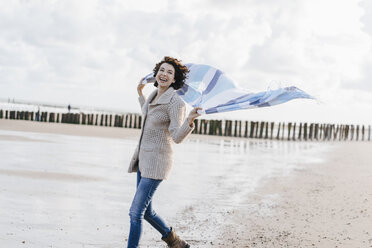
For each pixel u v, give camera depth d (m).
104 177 8.30
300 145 23.92
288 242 4.51
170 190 7.35
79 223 4.89
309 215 5.79
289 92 3.29
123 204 6.07
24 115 32.53
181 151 15.30
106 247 4.10
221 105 3.51
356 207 6.30
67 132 21.30
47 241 4.15
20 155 10.77
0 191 6.29
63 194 6.46
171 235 3.77
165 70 3.59
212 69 3.86
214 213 5.80
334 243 4.49
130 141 18.81
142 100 4.18
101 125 31.30
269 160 13.94
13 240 4.09
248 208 6.20
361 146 24.58
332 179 9.41
